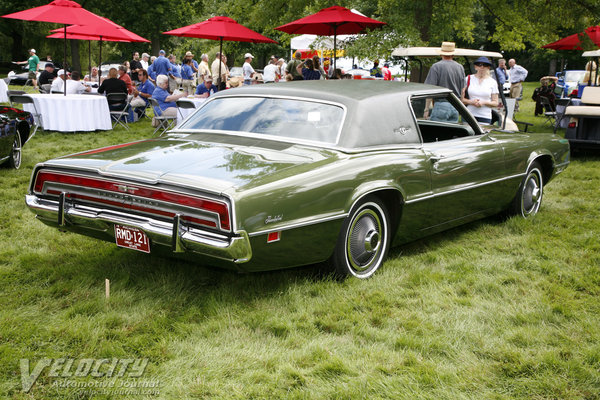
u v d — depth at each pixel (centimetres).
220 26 1157
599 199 665
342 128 377
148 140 401
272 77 1805
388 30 1319
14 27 3822
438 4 1508
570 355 287
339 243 363
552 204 638
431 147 427
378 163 374
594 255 451
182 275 384
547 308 348
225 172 317
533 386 259
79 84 1360
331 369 268
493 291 379
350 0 1504
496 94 741
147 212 316
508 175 508
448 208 446
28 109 1141
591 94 1004
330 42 1531
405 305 350
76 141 1046
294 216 321
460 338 303
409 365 276
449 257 448
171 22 3531
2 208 556
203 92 1229
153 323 314
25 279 374
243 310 334
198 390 248
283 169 329
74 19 1062
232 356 280
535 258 450
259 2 1661
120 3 3444
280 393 248
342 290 363
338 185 344
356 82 446
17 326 303
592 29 1304
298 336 303
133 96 1411
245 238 296
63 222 343
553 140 584
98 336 295
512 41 1645
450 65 784
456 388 256
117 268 393
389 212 407
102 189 328
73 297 346
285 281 376
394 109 410
